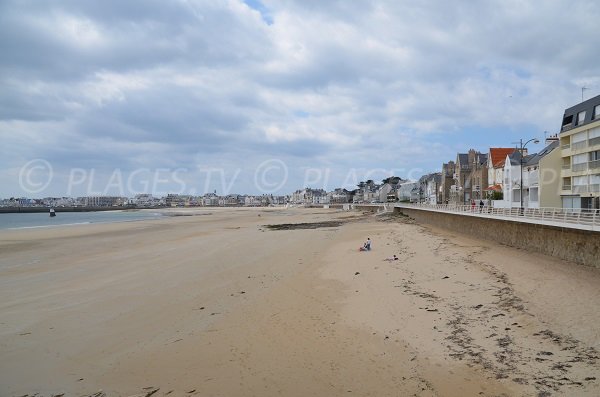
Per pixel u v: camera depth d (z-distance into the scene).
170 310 13.32
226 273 19.31
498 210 29.09
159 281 17.78
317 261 22.53
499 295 13.18
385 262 20.88
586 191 31.45
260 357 9.40
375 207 105.25
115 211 145.88
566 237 17.89
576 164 32.78
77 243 33.38
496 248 23.17
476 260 19.67
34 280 18.44
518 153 48.81
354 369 8.62
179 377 8.48
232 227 51.66
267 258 23.73
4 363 9.42
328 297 14.63
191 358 9.44
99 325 11.96
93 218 87.81
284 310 13.10
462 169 69.12
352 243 30.28
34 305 14.17
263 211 127.75
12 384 8.37
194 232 43.69
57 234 41.75
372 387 7.80
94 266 21.95
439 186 87.50
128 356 9.66
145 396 7.70
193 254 25.84
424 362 8.76
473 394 7.31
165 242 33.56
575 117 33.53
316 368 8.74
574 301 11.66
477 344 9.46
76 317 12.74
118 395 7.77
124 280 18.14
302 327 11.41
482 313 11.62
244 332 11.11
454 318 11.41
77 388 8.12
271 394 7.67
